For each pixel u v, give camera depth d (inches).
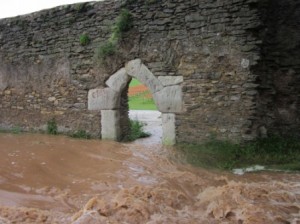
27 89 354.0
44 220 149.7
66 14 316.2
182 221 148.0
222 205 160.7
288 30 262.4
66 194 181.3
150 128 418.9
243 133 246.2
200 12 255.4
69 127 328.8
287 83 265.6
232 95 249.3
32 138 324.2
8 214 154.1
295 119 265.7
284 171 214.4
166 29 269.3
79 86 318.0
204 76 258.2
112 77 299.3
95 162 241.0
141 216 150.9
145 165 233.5
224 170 221.8
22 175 213.3
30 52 345.7
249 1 236.8
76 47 314.5
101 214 152.6
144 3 275.4
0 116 380.5
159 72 275.4
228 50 248.4
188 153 250.4
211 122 257.9
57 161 244.1
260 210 155.4
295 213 156.0
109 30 295.4
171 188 188.1
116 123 305.4
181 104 268.5
